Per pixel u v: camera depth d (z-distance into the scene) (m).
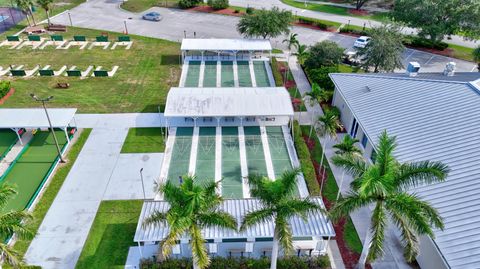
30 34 60.38
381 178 18.95
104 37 59.06
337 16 72.69
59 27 62.94
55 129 37.97
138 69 50.94
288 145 36.19
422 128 29.02
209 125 38.56
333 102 42.72
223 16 71.62
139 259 24.66
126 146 35.53
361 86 37.19
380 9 76.75
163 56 55.09
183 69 50.44
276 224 20.31
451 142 26.70
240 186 30.86
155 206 25.64
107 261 24.56
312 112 41.97
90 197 29.62
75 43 58.50
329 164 33.94
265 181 20.36
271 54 56.34
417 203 19.39
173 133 37.34
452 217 21.59
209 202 19.97
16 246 25.42
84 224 27.23
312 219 24.72
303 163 32.91
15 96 43.31
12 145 34.91
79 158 33.84
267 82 47.91
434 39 57.72
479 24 53.62
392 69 45.19
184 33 63.38
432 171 19.19
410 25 59.28
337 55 48.00
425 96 32.44
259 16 54.53
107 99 43.41
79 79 47.75
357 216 28.45
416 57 56.31
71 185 30.75
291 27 62.91
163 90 45.72
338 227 27.52
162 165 33.16
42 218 27.58
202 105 36.94
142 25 66.56
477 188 22.67
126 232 26.64
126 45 58.44
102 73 48.31
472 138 26.39
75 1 78.19
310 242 25.81
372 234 21.19
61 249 25.31
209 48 50.91
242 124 38.94
